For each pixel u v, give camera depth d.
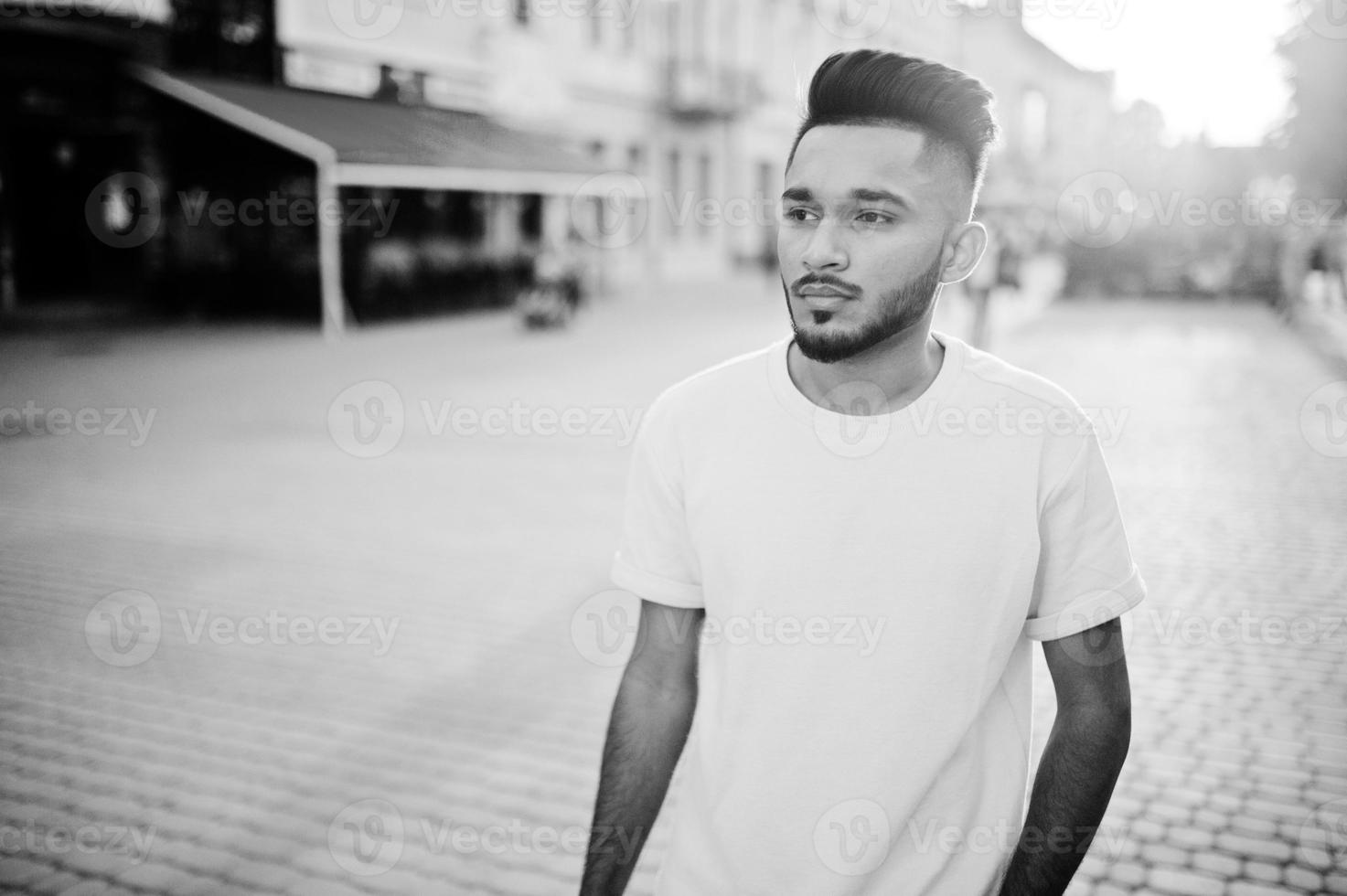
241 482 8.29
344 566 6.30
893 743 1.35
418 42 21.27
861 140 1.31
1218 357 14.85
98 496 7.81
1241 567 6.22
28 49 17.31
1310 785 3.81
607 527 7.13
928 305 1.35
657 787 1.54
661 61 28.61
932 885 1.36
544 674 4.80
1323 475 8.41
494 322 19.97
